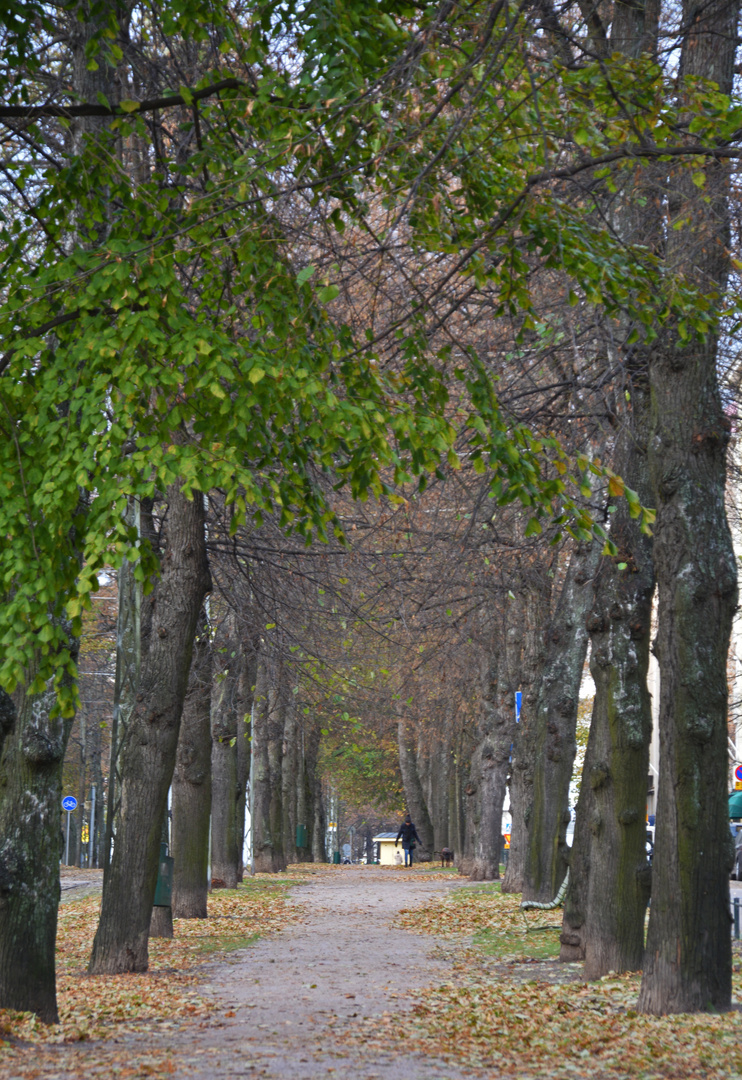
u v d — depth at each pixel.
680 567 14.16
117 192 12.26
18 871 13.90
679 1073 10.41
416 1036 13.05
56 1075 10.17
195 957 22.06
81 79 15.17
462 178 12.57
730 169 14.28
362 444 11.20
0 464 10.98
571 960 20.66
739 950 20.17
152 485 9.81
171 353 10.16
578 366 19.02
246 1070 10.64
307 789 83.06
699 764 13.79
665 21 18.12
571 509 12.05
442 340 17.55
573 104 12.73
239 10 13.90
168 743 20.30
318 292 11.27
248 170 11.12
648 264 14.21
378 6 11.98
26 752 14.01
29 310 11.59
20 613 10.22
